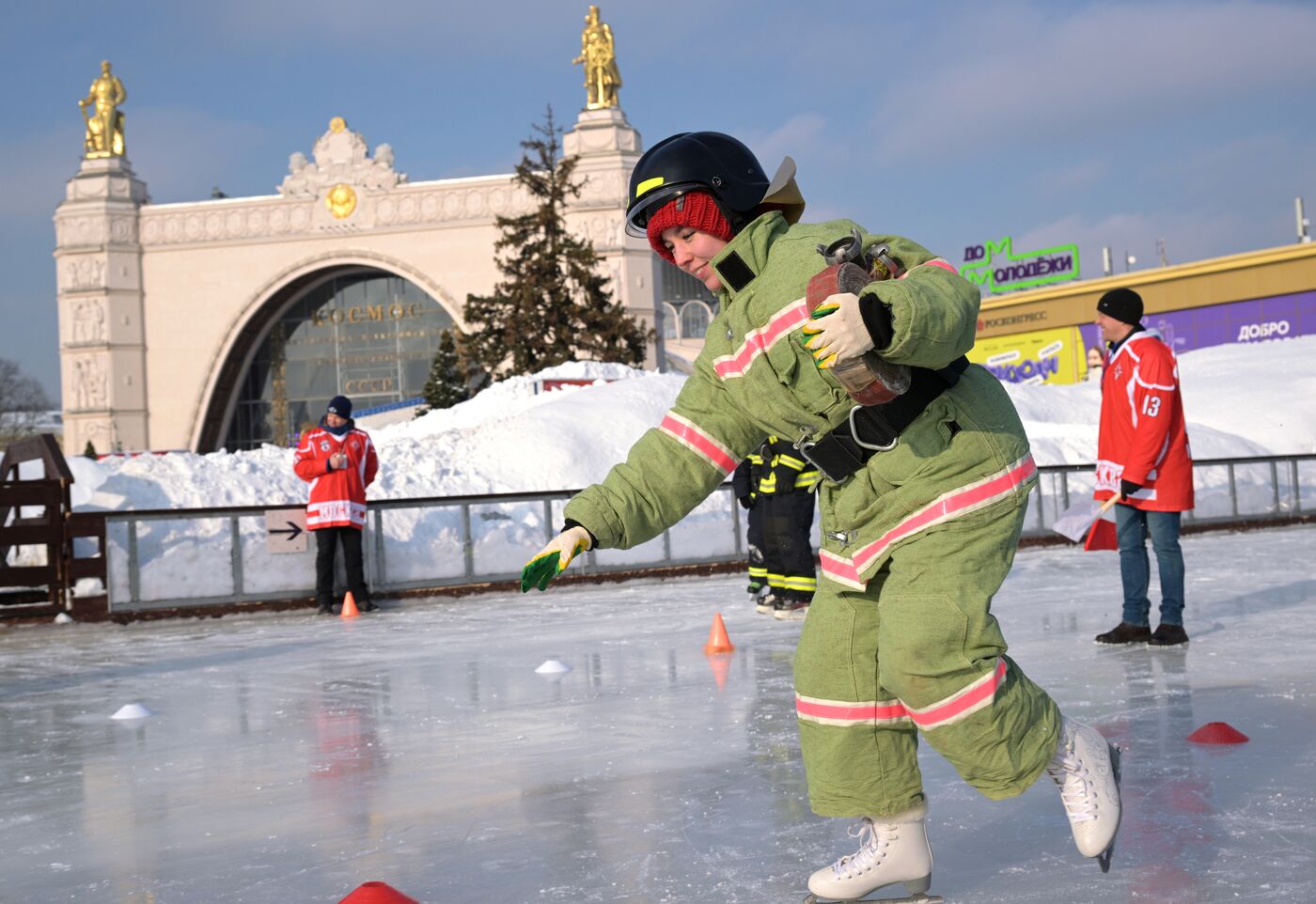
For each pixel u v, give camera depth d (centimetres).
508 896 245
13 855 301
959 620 205
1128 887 232
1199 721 394
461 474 1337
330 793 353
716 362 225
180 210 7188
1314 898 221
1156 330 570
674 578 1172
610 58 6694
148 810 344
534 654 666
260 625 936
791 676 542
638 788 337
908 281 194
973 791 314
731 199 221
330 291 7462
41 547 1082
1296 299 4662
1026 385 2356
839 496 219
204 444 7269
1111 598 799
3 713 539
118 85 7281
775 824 291
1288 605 711
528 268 4981
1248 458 1480
